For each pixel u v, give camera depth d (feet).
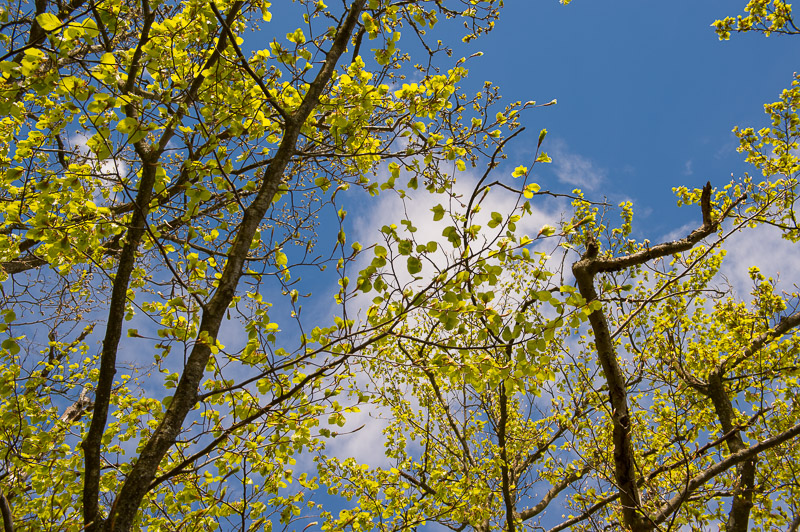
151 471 7.84
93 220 9.68
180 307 10.27
